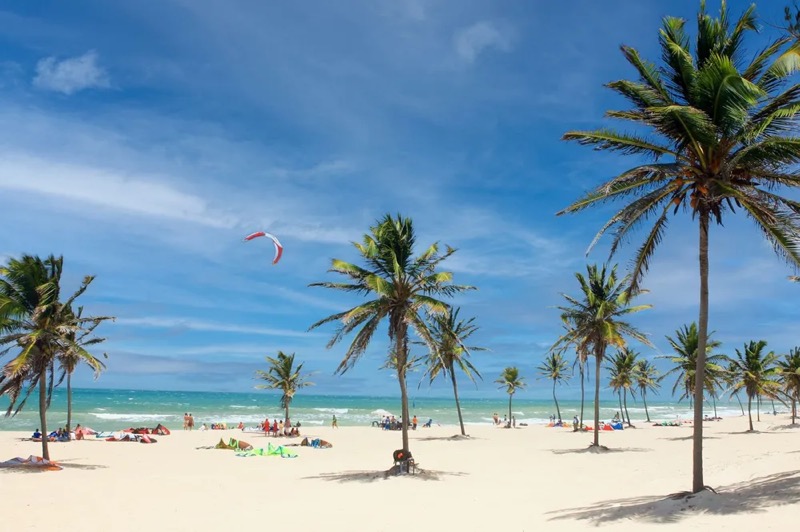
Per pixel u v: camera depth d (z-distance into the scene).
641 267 15.60
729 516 11.80
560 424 67.25
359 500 17.72
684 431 53.88
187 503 17.39
